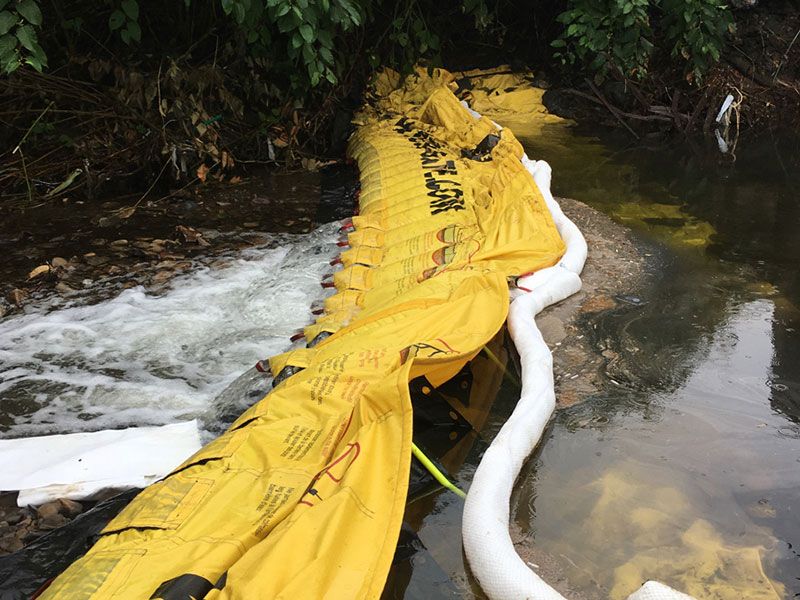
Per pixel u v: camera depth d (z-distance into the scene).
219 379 3.78
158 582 2.23
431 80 7.80
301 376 3.26
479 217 5.01
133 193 6.16
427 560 2.54
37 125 6.04
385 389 2.81
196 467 2.77
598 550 2.62
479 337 3.52
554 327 4.04
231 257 5.10
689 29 7.82
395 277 4.34
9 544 2.73
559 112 8.54
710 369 3.74
